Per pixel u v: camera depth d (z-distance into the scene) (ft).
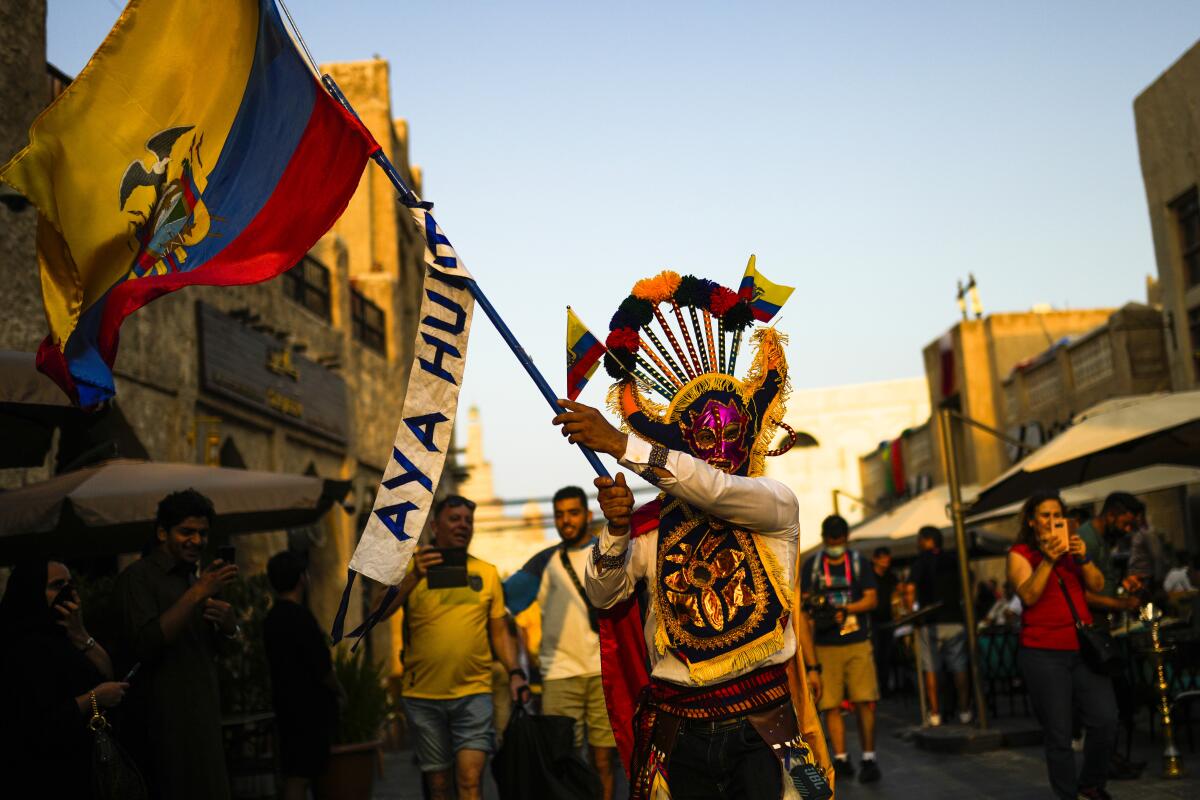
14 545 29.07
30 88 37.50
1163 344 69.00
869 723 31.24
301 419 61.72
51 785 15.99
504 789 21.31
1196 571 43.75
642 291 13.76
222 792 18.89
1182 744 32.09
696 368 13.92
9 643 16.21
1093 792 22.11
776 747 12.45
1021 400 86.07
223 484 28.14
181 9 16.62
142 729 18.39
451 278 14.48
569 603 25.38
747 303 13.98
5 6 36.68
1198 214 60.54
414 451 14.14
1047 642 21.75
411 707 23.27
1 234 35.68
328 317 70.95
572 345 13.79
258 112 16.55
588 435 12.30
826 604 31.68
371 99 89.76
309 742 26.43
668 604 12.91
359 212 86.48
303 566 27.94
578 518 25.63
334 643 13.50
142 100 16.52
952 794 27.66
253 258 16.25
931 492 66.69
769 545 12.97
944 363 100.42
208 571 18.70
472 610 23.17
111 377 16.25
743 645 12.57
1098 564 27.40
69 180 16.11
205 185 16.63
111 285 16.26
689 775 12.71
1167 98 62.18
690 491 12.41
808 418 164.45
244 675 31.94
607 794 25.30
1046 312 92.32
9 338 35.76
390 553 13.84
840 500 161.89
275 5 16.42
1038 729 36.04
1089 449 34.76
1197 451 37.52
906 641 59.16
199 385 49.57
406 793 36.63
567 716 22.77
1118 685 27.50
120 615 18.72
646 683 13.91
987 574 92.68
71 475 28.04
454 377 14.35
